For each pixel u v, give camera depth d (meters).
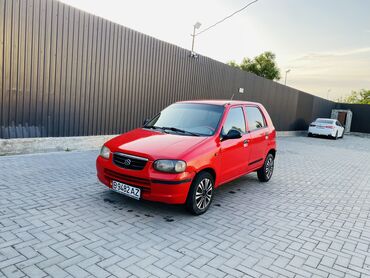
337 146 17.66
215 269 3.22
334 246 4.04
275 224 4.65
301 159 11.45
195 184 4.50
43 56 7.40
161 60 10.84
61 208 4.48
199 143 4.69
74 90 8.25
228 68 14.84
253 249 3.76
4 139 6.96
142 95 10.34
